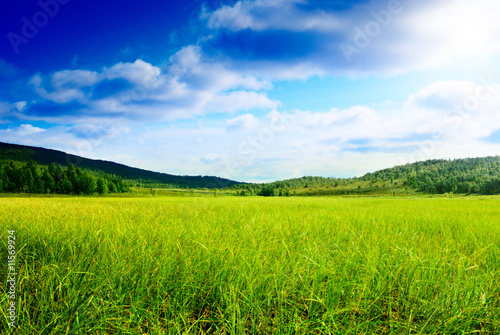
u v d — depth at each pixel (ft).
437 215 31.17
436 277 10.96
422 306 9.16
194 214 27.73
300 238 16.43
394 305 9.73
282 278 10.10
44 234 16.17
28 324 8.29
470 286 9.86
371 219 26.43
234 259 11.64
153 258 12.03
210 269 11.32
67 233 16.56
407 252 12.73
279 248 14.05
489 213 35.37
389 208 43.27
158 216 26.20
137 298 9.39
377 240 15.92
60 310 8.91
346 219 25.61
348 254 12.82
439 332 8.23
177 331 7.97
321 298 9.43
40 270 11.00
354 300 9.50
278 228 19.30
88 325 8.30
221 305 9.53
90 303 9.13
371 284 10.29
